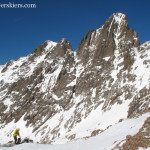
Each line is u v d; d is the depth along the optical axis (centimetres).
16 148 2152
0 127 10062
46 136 7512
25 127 9300
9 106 11062
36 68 12650
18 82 12319
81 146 2289
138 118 2662
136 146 1405
